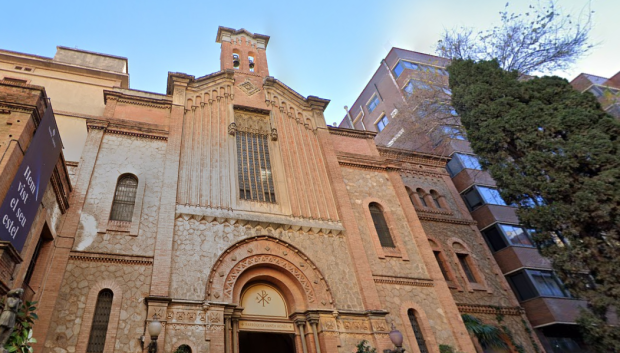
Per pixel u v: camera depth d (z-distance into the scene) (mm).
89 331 11891
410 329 16109
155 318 12172
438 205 25688
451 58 26000
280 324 15164
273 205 17875
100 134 16781
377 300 16172
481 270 22672
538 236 16234
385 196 21047
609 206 13984
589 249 14469
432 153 28703
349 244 17672
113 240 14055
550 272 24078
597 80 34656
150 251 14242
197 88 20453
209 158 17938
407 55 40906
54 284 12312
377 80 43500
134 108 18703
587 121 15930
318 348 14352
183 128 18406
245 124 20531
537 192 16469
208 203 16422
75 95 23172
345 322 15266
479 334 18844
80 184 14914
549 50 23984
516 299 22188
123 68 26375
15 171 10102
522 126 17281
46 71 23734
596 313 14234
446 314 17219
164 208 15281
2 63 23078
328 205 19125
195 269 14305
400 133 33625
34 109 11258
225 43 24969
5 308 8281
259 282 15891
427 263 18734
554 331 22375
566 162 15352
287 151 20188
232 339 13633
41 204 11852
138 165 16531
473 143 19328
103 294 12938
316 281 16016
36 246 12391
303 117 22500
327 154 21062
